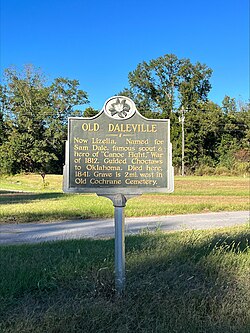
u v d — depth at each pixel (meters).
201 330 3.74
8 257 6.14
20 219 12.56
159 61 68.44
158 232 8.87
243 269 5.38
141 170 5.09
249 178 44.50
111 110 5.08
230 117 59.22
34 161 52.78
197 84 66.19
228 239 7.54
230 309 4.11
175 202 18.48
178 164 55.31
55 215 13.26
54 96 55.47
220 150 58.50
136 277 4.92
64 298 4.31
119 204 4.85
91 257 6.06
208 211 15.89
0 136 53.41
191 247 6.56
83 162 5.05
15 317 3.82
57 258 5.98
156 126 5.13
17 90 54.38
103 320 3.79
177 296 4.30
